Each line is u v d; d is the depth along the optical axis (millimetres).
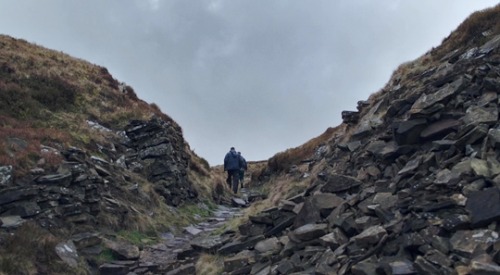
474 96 12555
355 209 11094
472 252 7375
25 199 13555
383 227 9258
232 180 32562
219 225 19188
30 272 11133
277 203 16641
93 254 13391
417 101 14547
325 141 26750
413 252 8289
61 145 17641
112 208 15992
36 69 26625
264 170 33375
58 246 12555
